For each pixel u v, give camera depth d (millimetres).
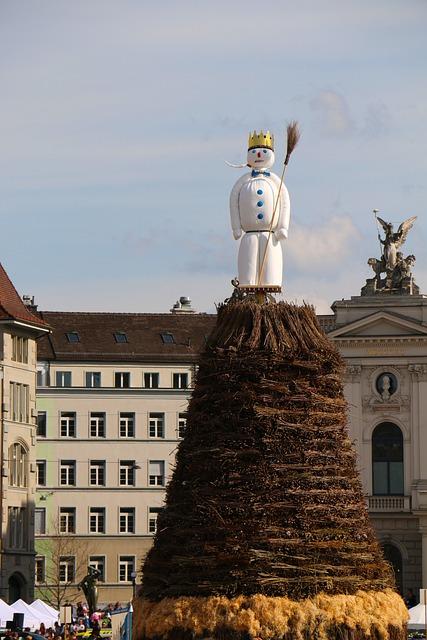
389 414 175125
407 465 173875
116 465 176500
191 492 54438
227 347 55156
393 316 174625
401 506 172250
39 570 173625
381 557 55469
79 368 178125
